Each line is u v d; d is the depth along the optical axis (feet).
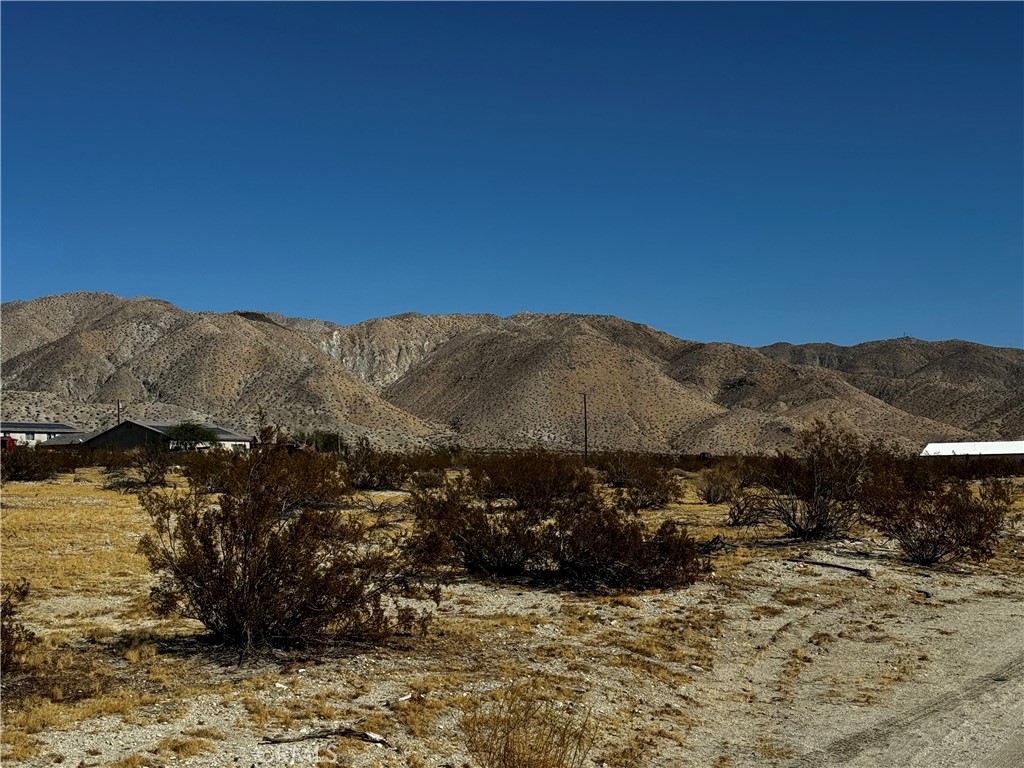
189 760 24.85
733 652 42.42
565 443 468.75
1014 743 30.35
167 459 165.07
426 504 64.44
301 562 38.75
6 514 89.51
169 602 38.65
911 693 36.58
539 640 42.22
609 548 55.11
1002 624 48.73
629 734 30.40
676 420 498.28
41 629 41.06
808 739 31.01
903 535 67.77
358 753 26.17
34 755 24.64
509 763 25.21
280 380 535.19
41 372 569.23
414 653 38.50
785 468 80.12
